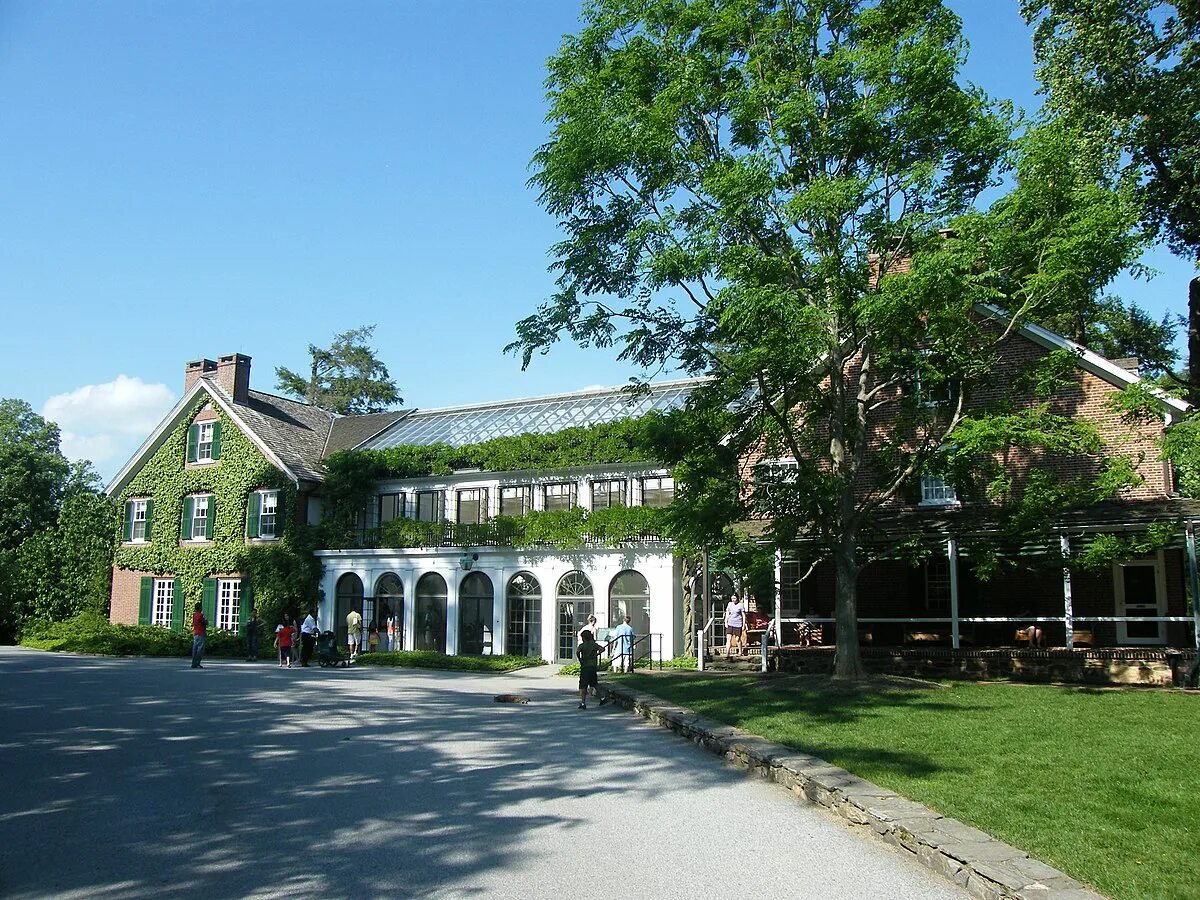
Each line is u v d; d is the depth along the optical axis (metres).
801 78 17.25
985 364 18.30
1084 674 20.30
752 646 28.20
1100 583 23.81
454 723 15.66
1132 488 22.88
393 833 8.23
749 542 20.45
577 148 16.50
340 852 7.62
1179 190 24.44
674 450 19.39
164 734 14.00
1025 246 15.84
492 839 8.03
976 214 16.05
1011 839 7.23
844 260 16.97
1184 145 23.89
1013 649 21.33
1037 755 10.80
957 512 24.59
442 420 41.84
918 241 17.02
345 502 37.91
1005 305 17.19
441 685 23.16
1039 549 21.09
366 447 41.06
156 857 7.47
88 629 36.94
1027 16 25.23
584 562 32.22
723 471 19.58
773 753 10.88
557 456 34.00
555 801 9.55
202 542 40.84
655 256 16.23
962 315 17.27
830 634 27.27
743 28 17.58
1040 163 16.00
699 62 17.16
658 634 30.48
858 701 16.16
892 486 19.42
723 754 12.20
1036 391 17.95
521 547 33.12
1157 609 23.23
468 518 36.56
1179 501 21.83
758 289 15.33
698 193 17.31
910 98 16.61
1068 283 15.70
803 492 18.55
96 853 7.57
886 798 8.54
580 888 6.70
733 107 17.02
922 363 17.72
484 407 41.88
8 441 57.12
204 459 41.41
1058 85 25.00
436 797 9.71
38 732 14.05
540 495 35.12
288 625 31.14
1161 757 10.62
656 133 16.45
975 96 16.88
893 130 17.03
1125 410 19.45
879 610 26.14
